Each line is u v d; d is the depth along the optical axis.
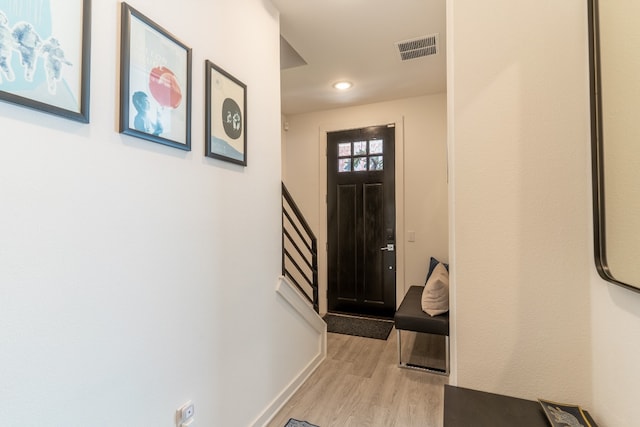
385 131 3.77
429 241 3.60
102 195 0.99
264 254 1.90
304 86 3.28
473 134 1.15
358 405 2.06
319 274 4.07
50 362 0.85
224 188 1.56
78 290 0.92
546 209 1.06
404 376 2.44
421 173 3.62
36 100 0.81
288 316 2.17
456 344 1.17
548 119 1.06
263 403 1.86
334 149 4.02
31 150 0.81
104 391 0.99
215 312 1.49
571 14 1.03
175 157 1.27
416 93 3.51
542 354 1.07
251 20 1.79
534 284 1.08
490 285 1.13
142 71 1.11
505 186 1.11
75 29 0.90
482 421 0.95
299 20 2.15
